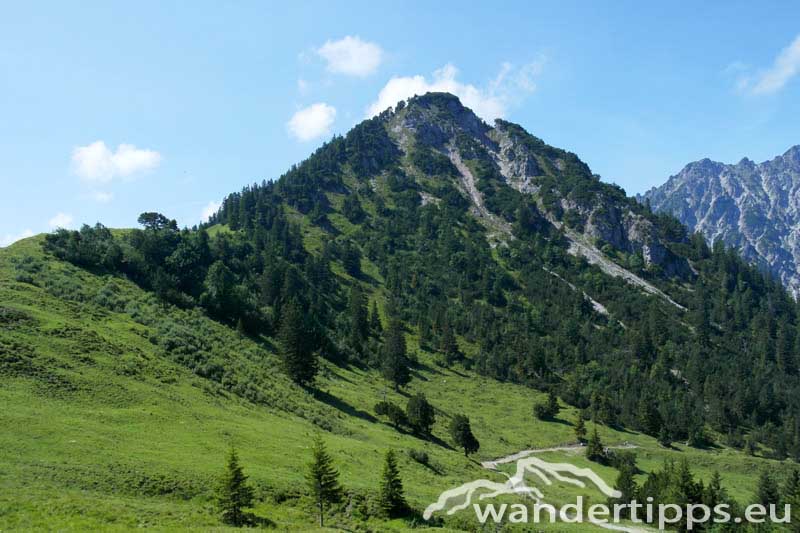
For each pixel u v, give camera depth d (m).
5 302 86.19
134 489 49.22
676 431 154.38
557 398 169.62
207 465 57.88
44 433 54.19
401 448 90.19
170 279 134.75
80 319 92.50
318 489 54.03
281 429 80.12
